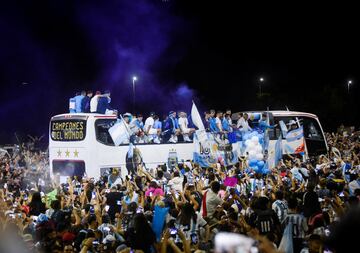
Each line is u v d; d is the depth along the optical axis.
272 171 17.98
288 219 9.20
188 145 22.44
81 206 13.39
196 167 18.97
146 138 21.67
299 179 16.56
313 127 25.41
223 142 22.11
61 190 14.98
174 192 13.25
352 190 13.97
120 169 20.78
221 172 17.28
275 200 11.12
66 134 20.92
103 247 8.08
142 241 7.07
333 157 23.64
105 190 14.34
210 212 10.98
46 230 8.41
